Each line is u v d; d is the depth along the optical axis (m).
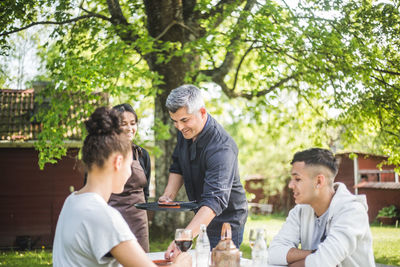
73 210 1.63
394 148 8.80
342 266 2.41
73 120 7.82
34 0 8.45
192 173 3.22
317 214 2.56
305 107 10.43
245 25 7.84
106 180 1.71
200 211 2.75
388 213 15.61
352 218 2.36
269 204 22.11
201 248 2.28
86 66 7.62
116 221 1.63
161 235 9.58
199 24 9.20
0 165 10.31
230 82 12.57
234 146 3.11
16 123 10.57
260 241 2.21
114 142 1.69
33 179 10.45
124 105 3.64
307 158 2.41
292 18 8.16
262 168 22.64
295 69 8.52
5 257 8.91
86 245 1.60
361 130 9.46
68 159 10.59
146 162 4.06
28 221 10.32
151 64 9.20
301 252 2.47
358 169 16.81
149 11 8.62
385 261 7.80
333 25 8.59
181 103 2.88
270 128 10.57
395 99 8.47
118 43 8.00
